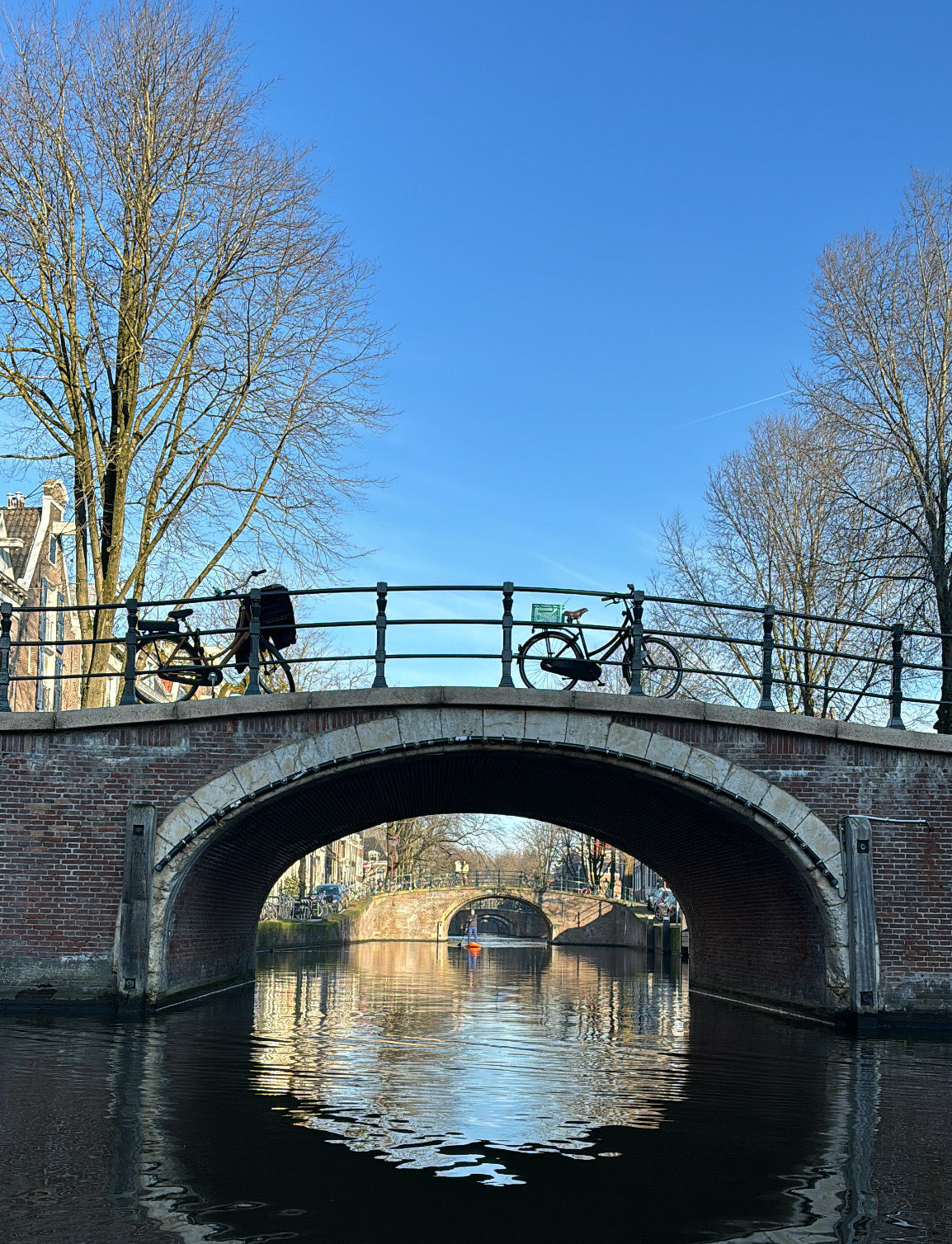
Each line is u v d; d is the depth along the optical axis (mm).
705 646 24688
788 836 12688
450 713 12594
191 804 12414
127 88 16547
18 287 16375
